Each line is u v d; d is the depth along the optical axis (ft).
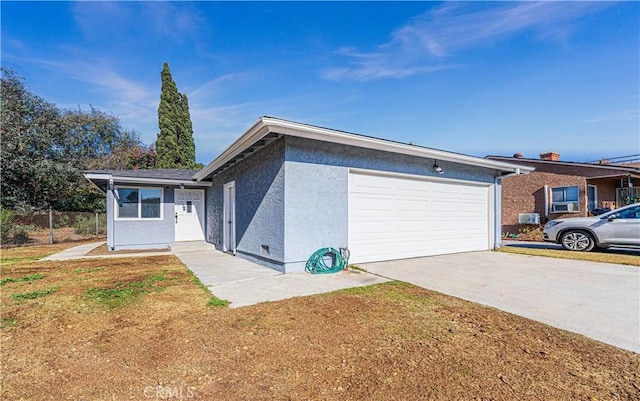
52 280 19.43
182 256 30.35
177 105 80.33
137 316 12.91
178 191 40.83
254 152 26.21
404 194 27.40
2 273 21.80
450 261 26.04
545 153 53.31
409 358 9.16
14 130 55.93
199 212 42.32
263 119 18.52
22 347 10.18
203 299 15.16
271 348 9.91
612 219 29.04
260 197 25.08
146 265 24.97
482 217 34.01
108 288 17.33
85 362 9.15
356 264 24.18
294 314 12.94
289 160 21.33
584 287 17.40
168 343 10.36
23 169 55.31
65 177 61.31
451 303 14.39
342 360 9.09
